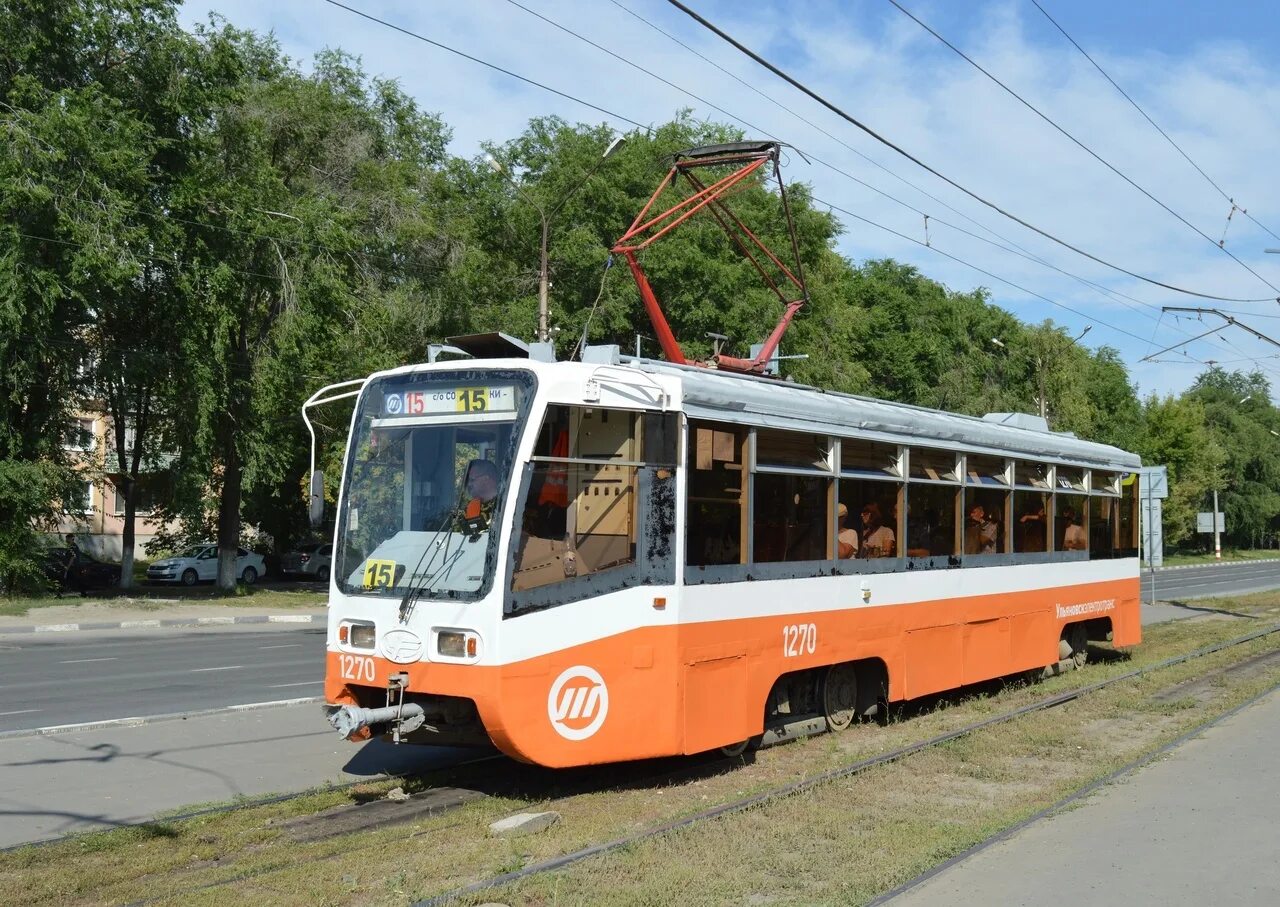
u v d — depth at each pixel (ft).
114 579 117.60
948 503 39.65
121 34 89.04
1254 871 20.35
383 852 21.74
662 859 20.98
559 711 25.48
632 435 27.25
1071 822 23.94
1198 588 136.36
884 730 35.88
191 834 23.06
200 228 91.71
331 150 108.37
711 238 107.14
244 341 100.63
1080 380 180.04
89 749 32.19
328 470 100.73
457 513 26.02
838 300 140.77
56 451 90.74
